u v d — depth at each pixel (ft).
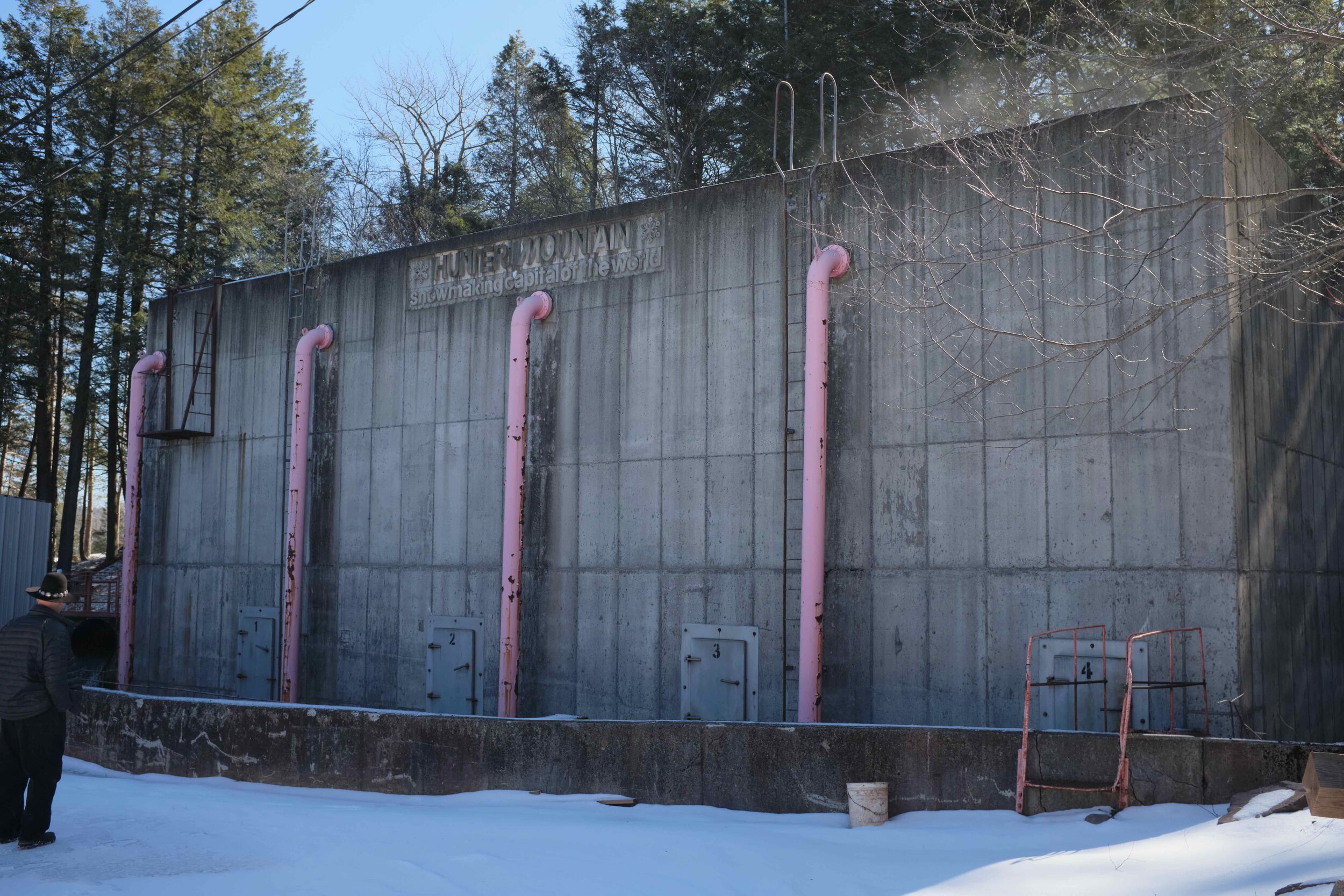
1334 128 53.78
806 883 20.95
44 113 129.49
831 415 42.32
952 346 39.93
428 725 34.32
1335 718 43.01
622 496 47.29
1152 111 36.91
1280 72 36.32
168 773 39.19
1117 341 31.24
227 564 62.69
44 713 24.58
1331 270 40.50
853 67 86.17
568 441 49.21
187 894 20.12
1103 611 36.22
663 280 47.26
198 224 139.64
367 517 56.03
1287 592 38.68
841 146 87.15
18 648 24.54
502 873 21.44
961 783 27.71
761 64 96.17
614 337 48.42
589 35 128.06
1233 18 39.68
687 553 45.21
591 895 19.90
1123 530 36.11
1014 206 36.63
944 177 40.75
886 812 27.30
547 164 140.56
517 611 48.62
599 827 26.07
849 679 40.88
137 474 66.95
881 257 41.78
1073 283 37.76
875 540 40.93
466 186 145.38
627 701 46.06
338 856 22.97
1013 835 24.49
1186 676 34.55
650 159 125.59
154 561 66.80
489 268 52.90
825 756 29.01
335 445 57.98
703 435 45.37
